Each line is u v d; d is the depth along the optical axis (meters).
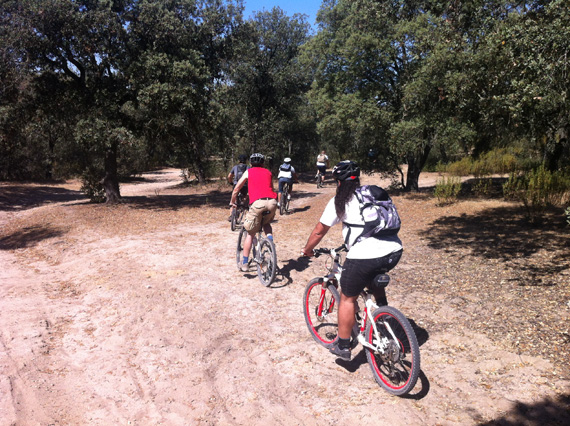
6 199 20.84
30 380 3.92
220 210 13.77
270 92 25.86
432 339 4.15
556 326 4.07
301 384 3.60
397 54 13.61
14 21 12.85
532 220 8.20
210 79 16.95
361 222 3.34
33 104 15.16
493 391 3.27
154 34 14.45
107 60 14.38
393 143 12.48
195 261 7.43
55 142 30.95
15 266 8.36
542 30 6.01
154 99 13.80
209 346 4.38
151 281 6.49
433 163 25.11
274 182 23.88
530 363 3.56
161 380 3.86
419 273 6.09
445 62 7.40
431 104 9.05
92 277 7.06
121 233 10.41
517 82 6.03
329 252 3.90
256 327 4.76
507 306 4.67
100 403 3.57
